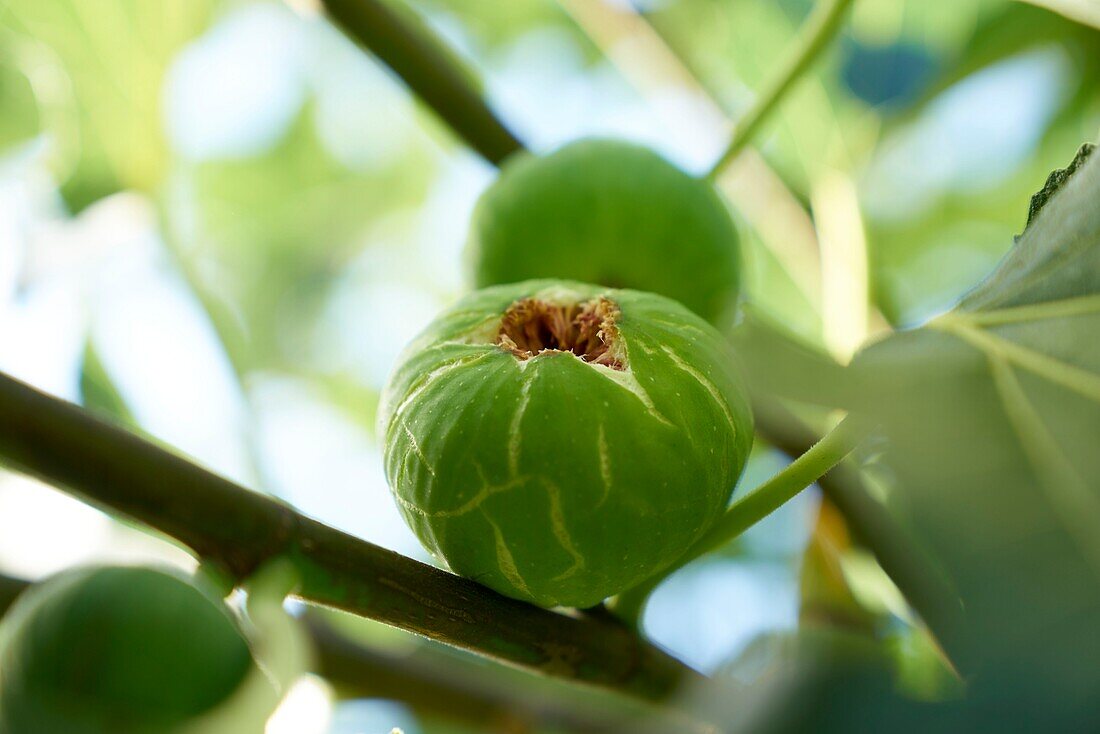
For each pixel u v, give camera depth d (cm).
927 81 50
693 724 31
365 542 28
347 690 40
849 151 50
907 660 33
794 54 38
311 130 68
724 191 47
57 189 49
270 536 27
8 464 26
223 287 63
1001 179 53
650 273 34
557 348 30
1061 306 29
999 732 26
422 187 70
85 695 25
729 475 29
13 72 49
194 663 25
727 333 36
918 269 53
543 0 65
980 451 28
